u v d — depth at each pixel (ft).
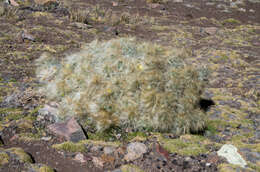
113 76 13.80
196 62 26.94
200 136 13.56
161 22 42.39
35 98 15.75
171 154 11.66
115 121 13.25
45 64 19.29
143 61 14.08
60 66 17.66
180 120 13.57
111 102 13.34
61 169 10.24
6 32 27.68
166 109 13.39
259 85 22.06
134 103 13.29
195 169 10.66
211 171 10.51
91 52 15.72
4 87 16.93
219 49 31.89
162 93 13.50
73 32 31.24
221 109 17.11
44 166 9.86
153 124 13.37
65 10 39.22
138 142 12.10
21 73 19.61
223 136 14.02
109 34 32.86
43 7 38.83
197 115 14.19
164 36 35.53
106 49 15.28
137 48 14.90
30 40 26.73
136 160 11.16
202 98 18.29
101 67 14.25
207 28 40.86
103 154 11.39
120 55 14.53
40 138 12.16
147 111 13.29
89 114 13.41
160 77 13.74
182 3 56.08
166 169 10.63
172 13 48.73
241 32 41.14
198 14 50.01
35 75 19.48
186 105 13.79
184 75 14.30
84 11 38.58
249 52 31.83
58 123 12.98
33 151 11.16
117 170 10.18
